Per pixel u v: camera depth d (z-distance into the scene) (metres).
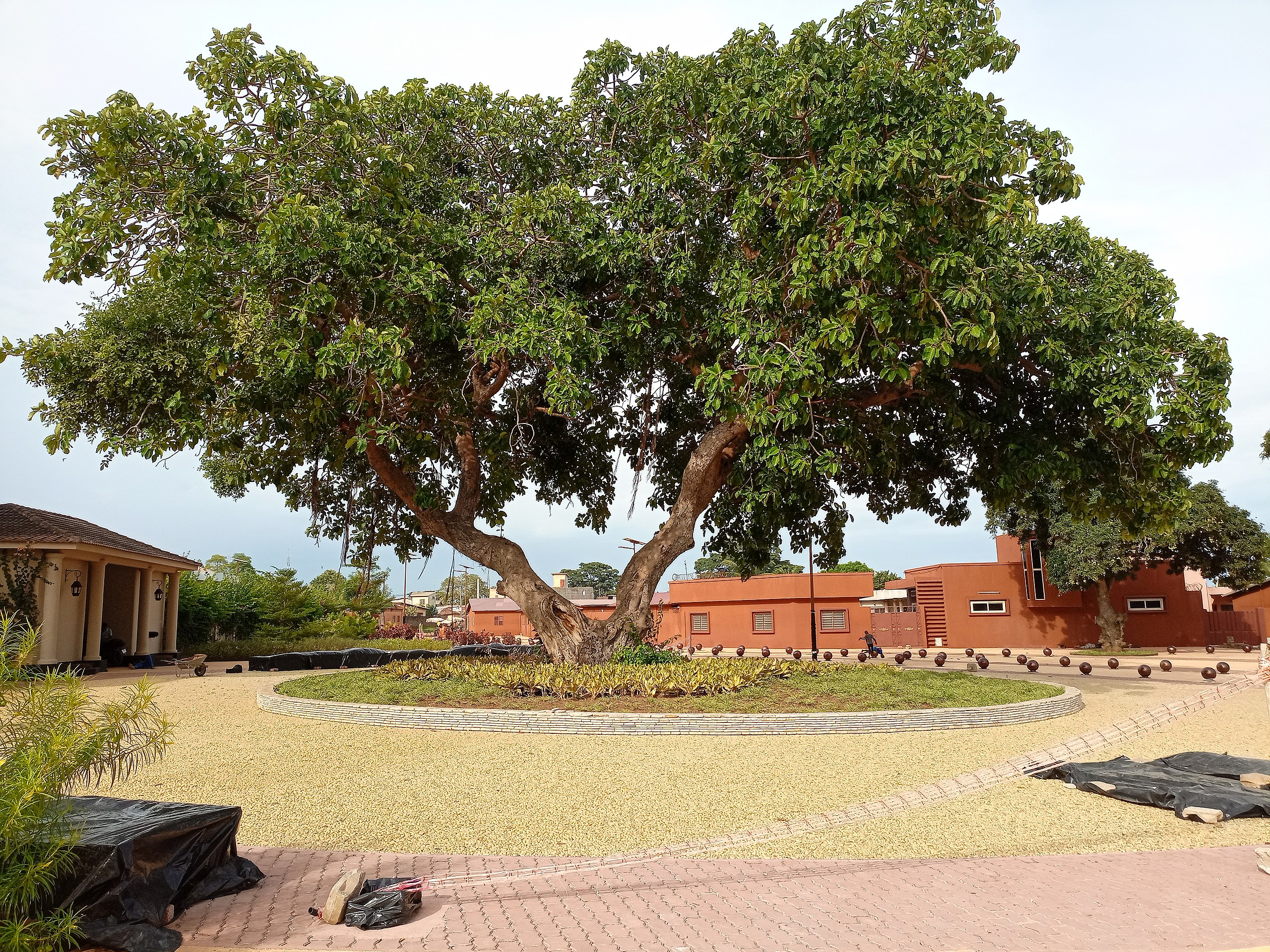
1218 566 35.09
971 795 8.03
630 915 4.83
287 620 36.12
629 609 16.70
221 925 4.67
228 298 14.15
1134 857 5.96
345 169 13.73
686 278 14.66
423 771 9.26
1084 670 20.58
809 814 7.29
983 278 12.26
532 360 14.89
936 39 13.34
